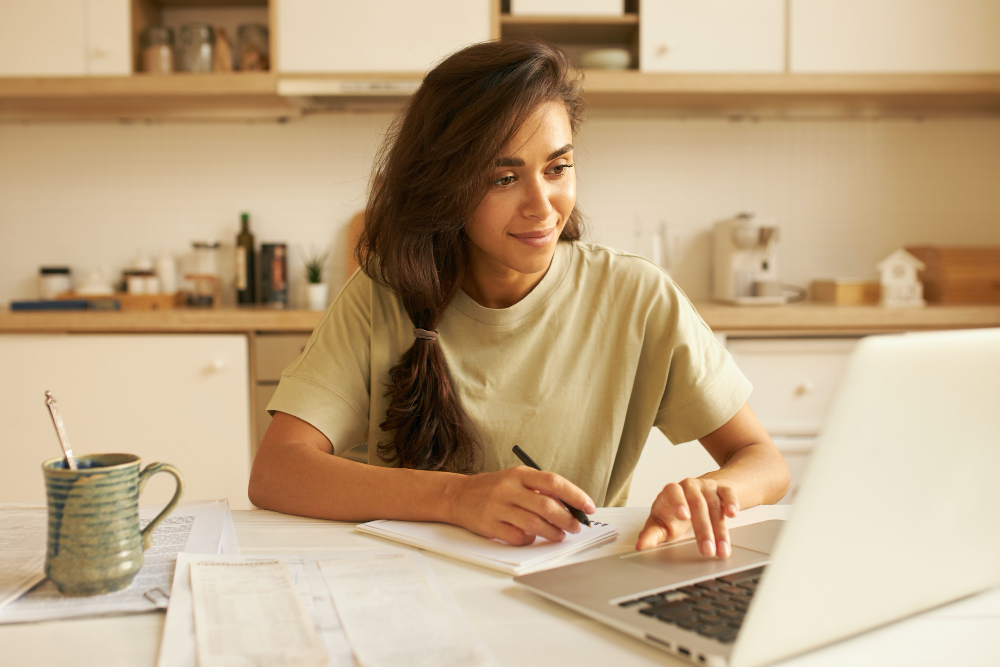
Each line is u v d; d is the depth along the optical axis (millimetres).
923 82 2510
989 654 531
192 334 2369
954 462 513
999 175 2896
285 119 2846
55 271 2758
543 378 1146
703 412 1150
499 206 984
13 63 2490
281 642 541
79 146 2842
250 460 2352
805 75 2500
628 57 2555
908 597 562
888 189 2895
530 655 542
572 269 1188
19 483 2352
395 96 2602
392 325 1156
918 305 2562
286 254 2793
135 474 667
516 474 807
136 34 2564
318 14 2482
